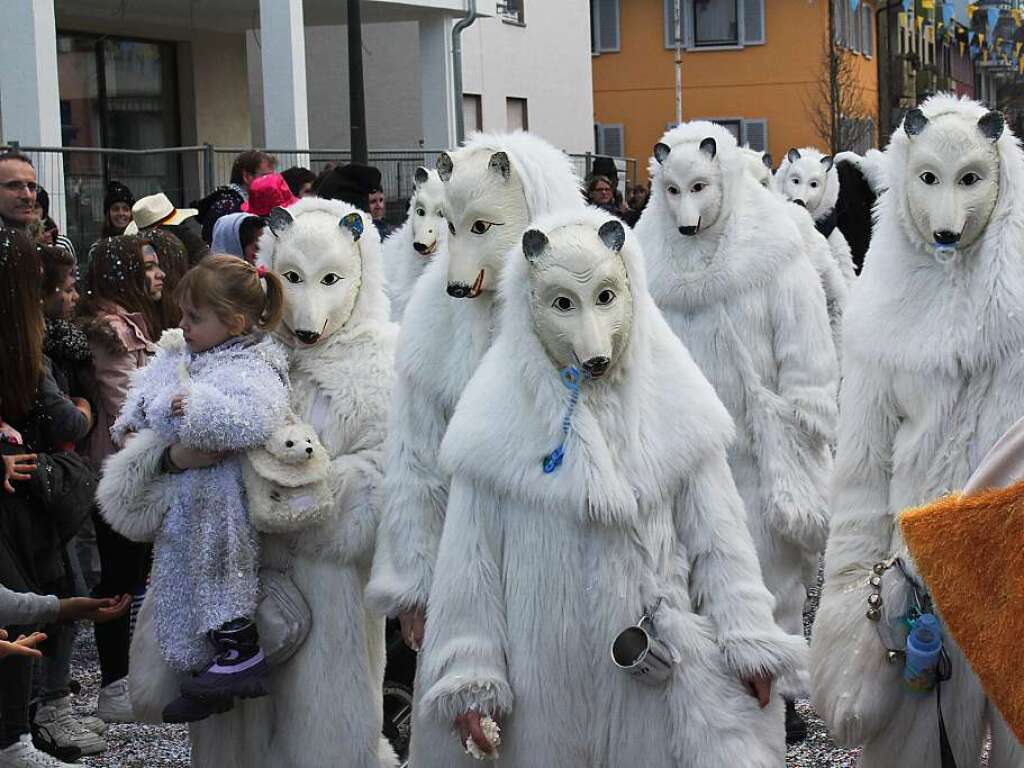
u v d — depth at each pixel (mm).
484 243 4535
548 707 3828
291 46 17125
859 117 38969
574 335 3762
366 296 4977
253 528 4645
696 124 6855
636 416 3877
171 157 14617
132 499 4695
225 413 4520
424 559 4457
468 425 3924
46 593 5641
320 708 4680
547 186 4613
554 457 3807
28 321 5500
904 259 4652
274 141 17297
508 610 3895
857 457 4668
